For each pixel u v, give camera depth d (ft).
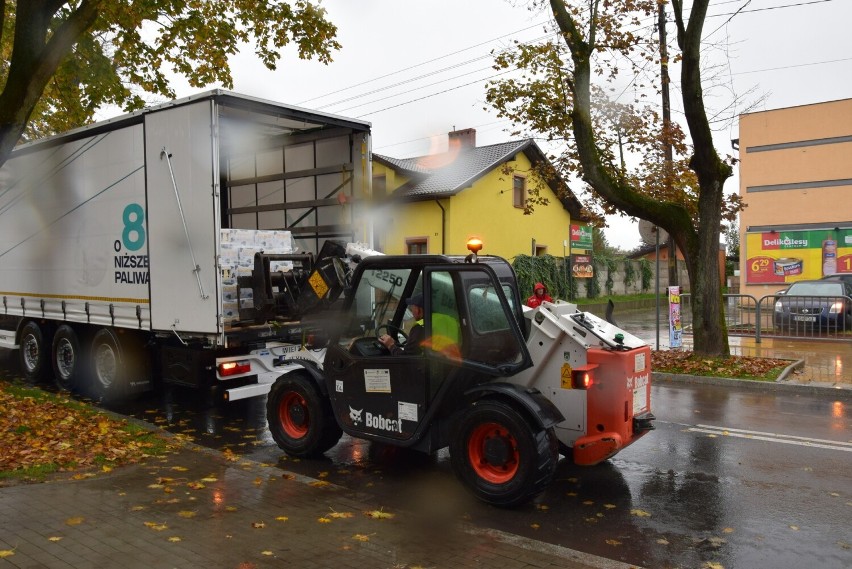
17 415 23.48
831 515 16.37
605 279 97.25
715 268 38.78
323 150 31.04
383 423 19.07
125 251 28.43
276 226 33.17
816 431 24.61
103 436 22.00
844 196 69.36
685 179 44.27
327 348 20.45
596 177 38.88
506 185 85.92
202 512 15.55
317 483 18.21
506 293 18.69
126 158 28.04
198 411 29.25
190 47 38.32
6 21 37.35
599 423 17.49
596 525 15.92
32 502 15.79
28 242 34.81
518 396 16.52
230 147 33.83
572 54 37.76
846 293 52.75
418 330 18.51
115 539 13.65
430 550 13.65
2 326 38.42
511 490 16.44
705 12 35.14
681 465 20.53
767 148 73.20
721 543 14.79
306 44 38.93
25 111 26.73
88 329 31.81
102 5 31.40
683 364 37.65
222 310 24.57
